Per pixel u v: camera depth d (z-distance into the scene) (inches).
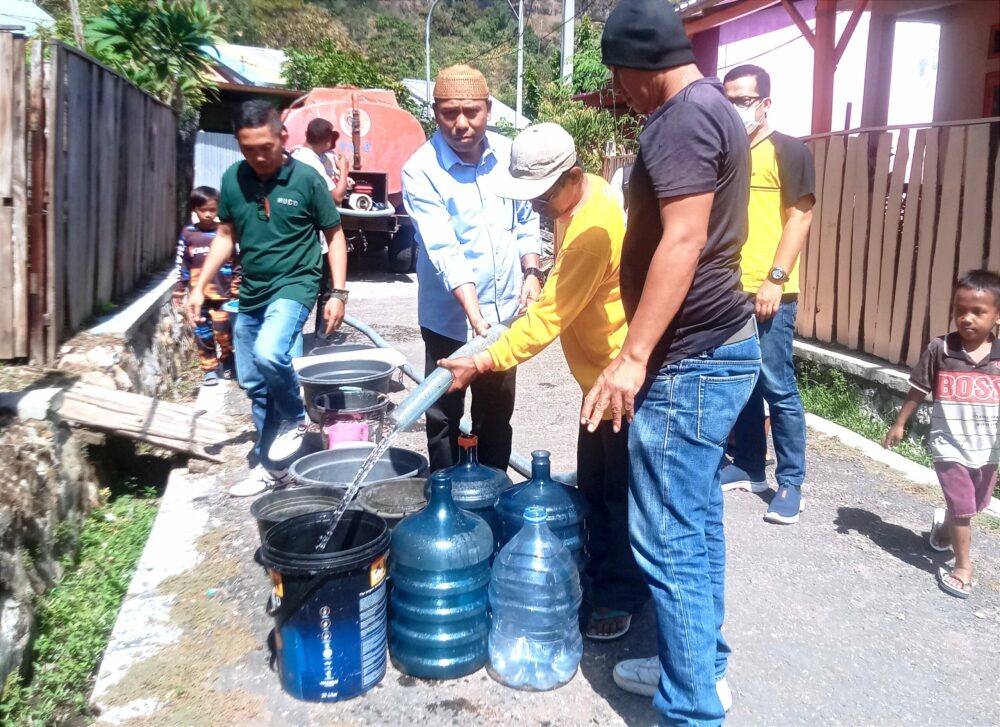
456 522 116.0
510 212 157.8
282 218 169.8
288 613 111.3
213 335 272.1
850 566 153.5
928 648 129.1
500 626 119.6
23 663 129.8
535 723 110.7
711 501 108.6
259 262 171.6
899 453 212.7
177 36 427.2
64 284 219.8
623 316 121.0
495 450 161.8
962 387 141.6
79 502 176.9
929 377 147.6
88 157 238.8
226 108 849.5
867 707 115.6
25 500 147.2
